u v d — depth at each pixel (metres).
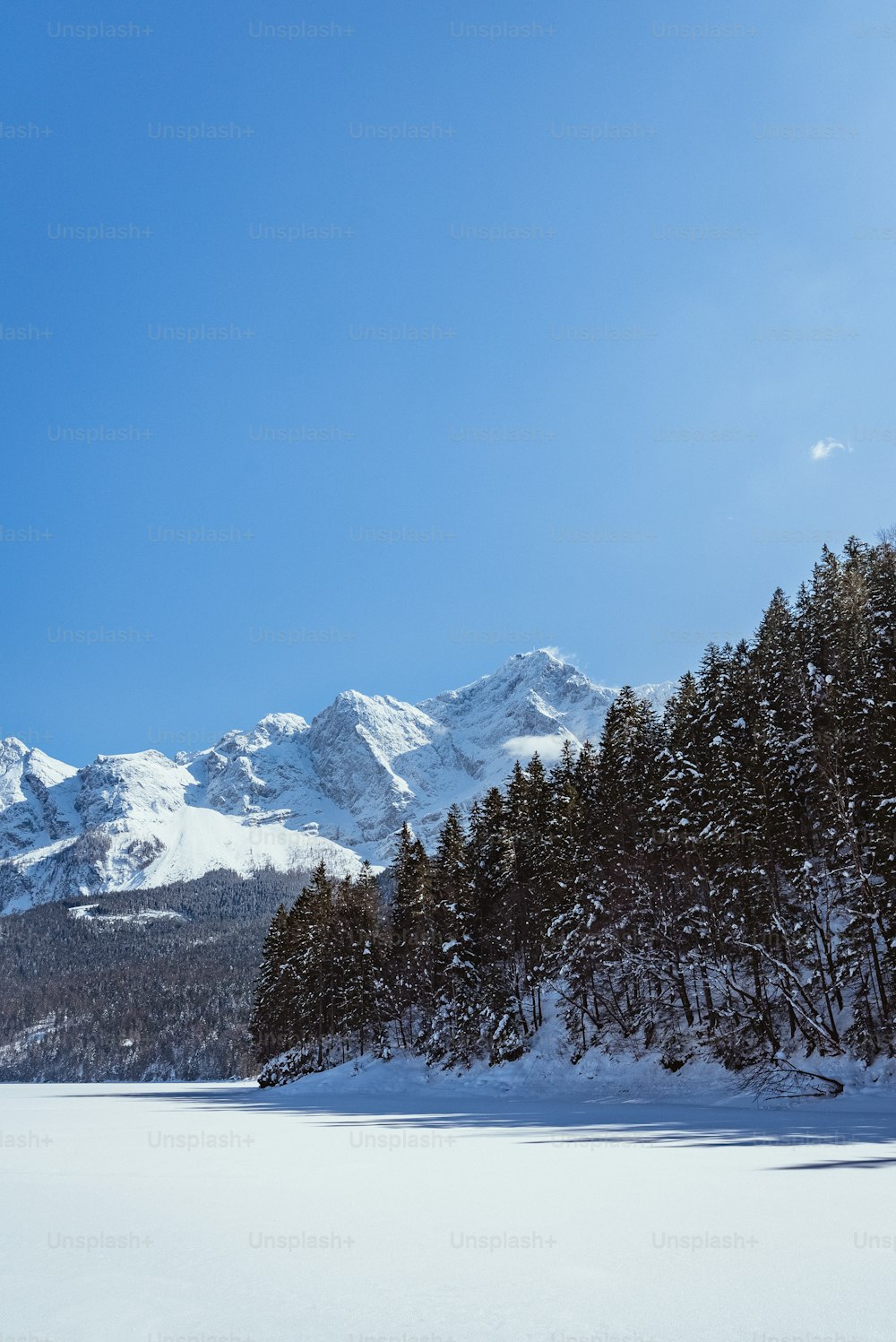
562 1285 7.61
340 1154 21.41
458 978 66.62
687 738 56.12
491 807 81.50
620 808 57.41
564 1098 49.41
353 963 80.12
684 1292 7.28
